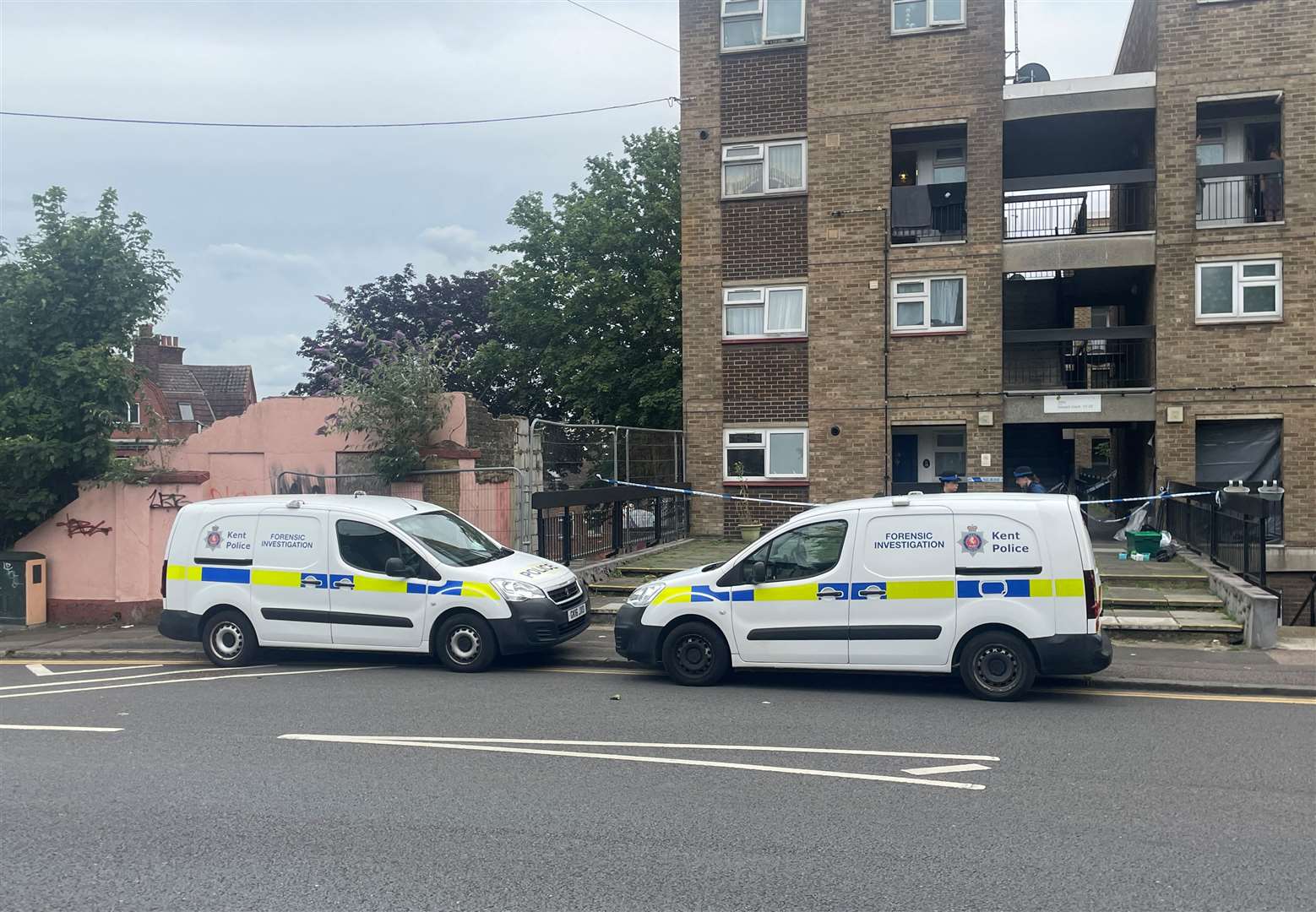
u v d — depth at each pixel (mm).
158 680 10258
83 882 4836
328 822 5629
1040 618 8453
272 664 11023
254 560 10836
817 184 19969
